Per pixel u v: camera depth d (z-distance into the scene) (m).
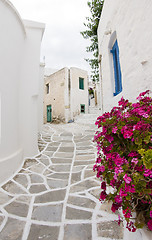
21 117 4.20
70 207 2.09
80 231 1.66
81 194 2.42
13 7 3.46
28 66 4.52
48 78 15.45
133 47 2.68
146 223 1.34
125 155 1.63
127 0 2.93
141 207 1.46
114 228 1.67
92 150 4.79
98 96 19.62
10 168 3.17
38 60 4.68
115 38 4.25
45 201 2.26
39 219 1.87
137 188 1.22
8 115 3.35
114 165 1.54
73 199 2.29
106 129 1.68
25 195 2.43
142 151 1.23
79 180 2.92
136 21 2.54
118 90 4.30
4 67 3.27
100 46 5.98
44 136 6.79
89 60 9.29
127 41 2.96
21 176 3.15
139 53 2.45
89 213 1.95
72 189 2.59
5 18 3.31
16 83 3.77
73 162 3.89
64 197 2.35
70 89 13.12
